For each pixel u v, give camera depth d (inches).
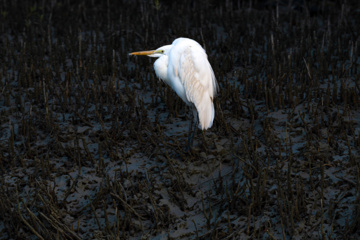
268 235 269.0
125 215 281.3
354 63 469.4
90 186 324.8
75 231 287.7
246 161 326.6
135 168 339.0
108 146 356.8
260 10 755.4
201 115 340.5
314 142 351.6
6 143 370.3
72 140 373.4
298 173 319.3
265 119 372.5
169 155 349.7
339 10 689.6
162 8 730.8
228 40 563.5
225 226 285.0
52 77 483.8
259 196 288.0
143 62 511.5
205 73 341.1
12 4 746.2
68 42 573.3
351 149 338.3
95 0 788.0
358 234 264.8
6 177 333.1
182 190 320.2
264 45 582.2
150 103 425.7
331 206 281.6
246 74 461.1
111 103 421.4
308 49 531.8
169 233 284.4
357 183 286.5
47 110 384.5
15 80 487.8
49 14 700.7
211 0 737.0
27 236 285.1
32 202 300.7
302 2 741.3
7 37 583.2
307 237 268.8
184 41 350.9
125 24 650.8
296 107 405.1
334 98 402.3
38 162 344.8
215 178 334.3
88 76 485.7
